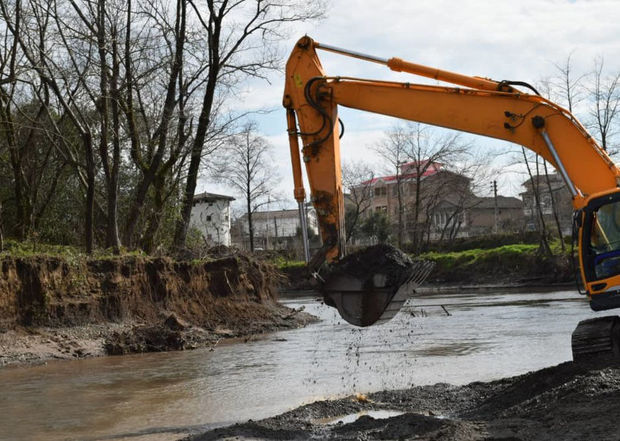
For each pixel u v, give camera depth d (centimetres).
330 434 1034
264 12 3142
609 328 1227
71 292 2394
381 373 1652
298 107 1331
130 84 2780
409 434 973
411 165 7694
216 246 3556
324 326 2991
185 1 3050
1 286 2175
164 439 1109
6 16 2491
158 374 1773
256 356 2070
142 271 2688
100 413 1322
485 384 1361
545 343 2056
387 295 1156
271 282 3516
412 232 8331
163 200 3241
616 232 1218
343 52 1339
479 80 1312
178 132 3131
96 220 3666
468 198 8444
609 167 1253
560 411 941
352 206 9656
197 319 2802
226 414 1286
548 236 6906
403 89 1320
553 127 1268
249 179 6700
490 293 5034
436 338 2319
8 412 1345
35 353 2075
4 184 3641
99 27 2691
